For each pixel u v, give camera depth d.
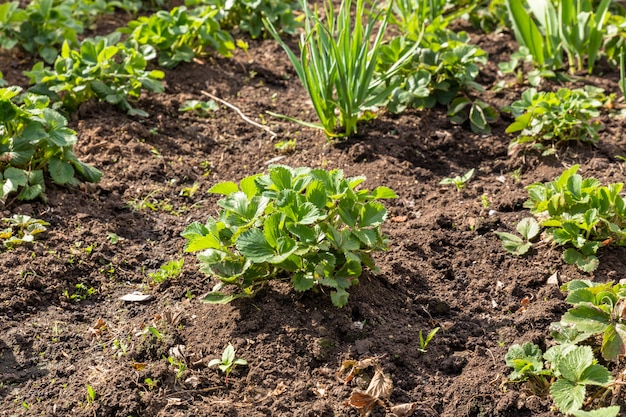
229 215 2.08
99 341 2.09
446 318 2.12
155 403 1.98
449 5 2.96
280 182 2.09
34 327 2.10
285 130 2.58
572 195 2.20
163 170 2.45
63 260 2.20
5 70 2.74
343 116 2.51
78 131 2.51
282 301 2.11
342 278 2.08
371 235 2.06
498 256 2.23
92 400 1.99
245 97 2.70
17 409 1.99
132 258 2.24
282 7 2.94
